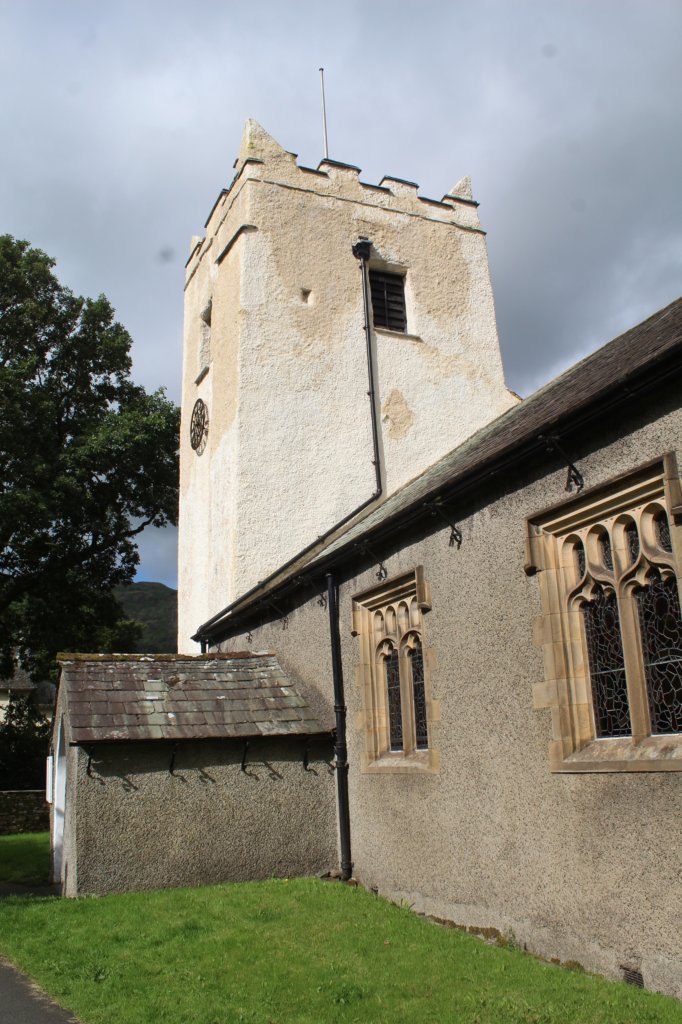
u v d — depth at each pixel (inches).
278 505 615.5
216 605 633.0
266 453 622.5
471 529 351.3
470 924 327.3
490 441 438.0
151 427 1110.4
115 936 315.3
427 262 721.6
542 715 299.6
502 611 327.0
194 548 717.3
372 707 426.3
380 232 709.9
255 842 421.7
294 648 506.3
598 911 265.3
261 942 303.0
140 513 1180.5
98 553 1159.0
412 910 363.9
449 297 721.0
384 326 698.2
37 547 1090.7
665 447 259.6
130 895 381.4
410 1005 235.9
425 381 686.5
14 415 1003.9
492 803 321.4
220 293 693.3
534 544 311.7
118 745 406.6
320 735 445.1
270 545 606.9
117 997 249.3
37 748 1188.5
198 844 411.5
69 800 415.5
